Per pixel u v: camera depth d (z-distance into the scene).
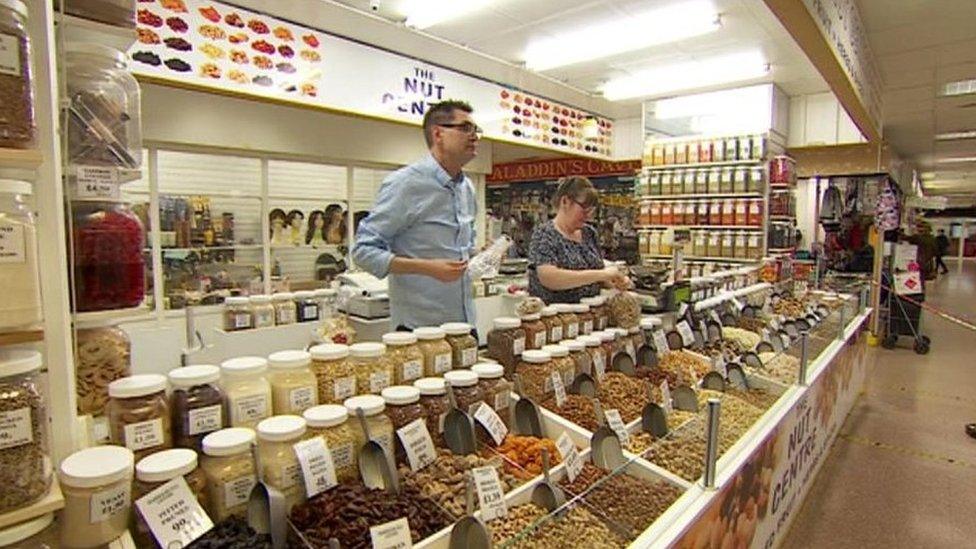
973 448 3.79
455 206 2.28
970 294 13.22
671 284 2.89
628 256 6.96
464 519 1.09
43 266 0.94
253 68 3.89
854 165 6.50
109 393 1.06
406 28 4.63
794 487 2.67
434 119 2.18
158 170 4.41
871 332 7.02
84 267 1.06
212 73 3.71
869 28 4.43
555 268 2.64
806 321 3.42
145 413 1.05
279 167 5.07
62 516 0.87
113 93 1.15
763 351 2.86
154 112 3.98
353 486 1.17
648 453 1.60
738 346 2.81
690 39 4.80
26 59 0.86
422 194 2.18
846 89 3.83
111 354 1.25
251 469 1.07
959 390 5.11
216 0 3.71
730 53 5.14
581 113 6.92
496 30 4.66
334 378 1.35
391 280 2.27
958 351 6.76
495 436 1.48
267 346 3.30
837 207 7.34
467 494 1.18
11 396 0.81
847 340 3.90
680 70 5.61
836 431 3.82
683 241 5.79
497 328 1.97
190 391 1.13
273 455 1.11
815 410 2.97
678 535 1.31
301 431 1.13
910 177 13.75
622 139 7.53
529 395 1.77
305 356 1.31
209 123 4.27
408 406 1.36
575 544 1.19
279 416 1.20
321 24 4.21
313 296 3.77
